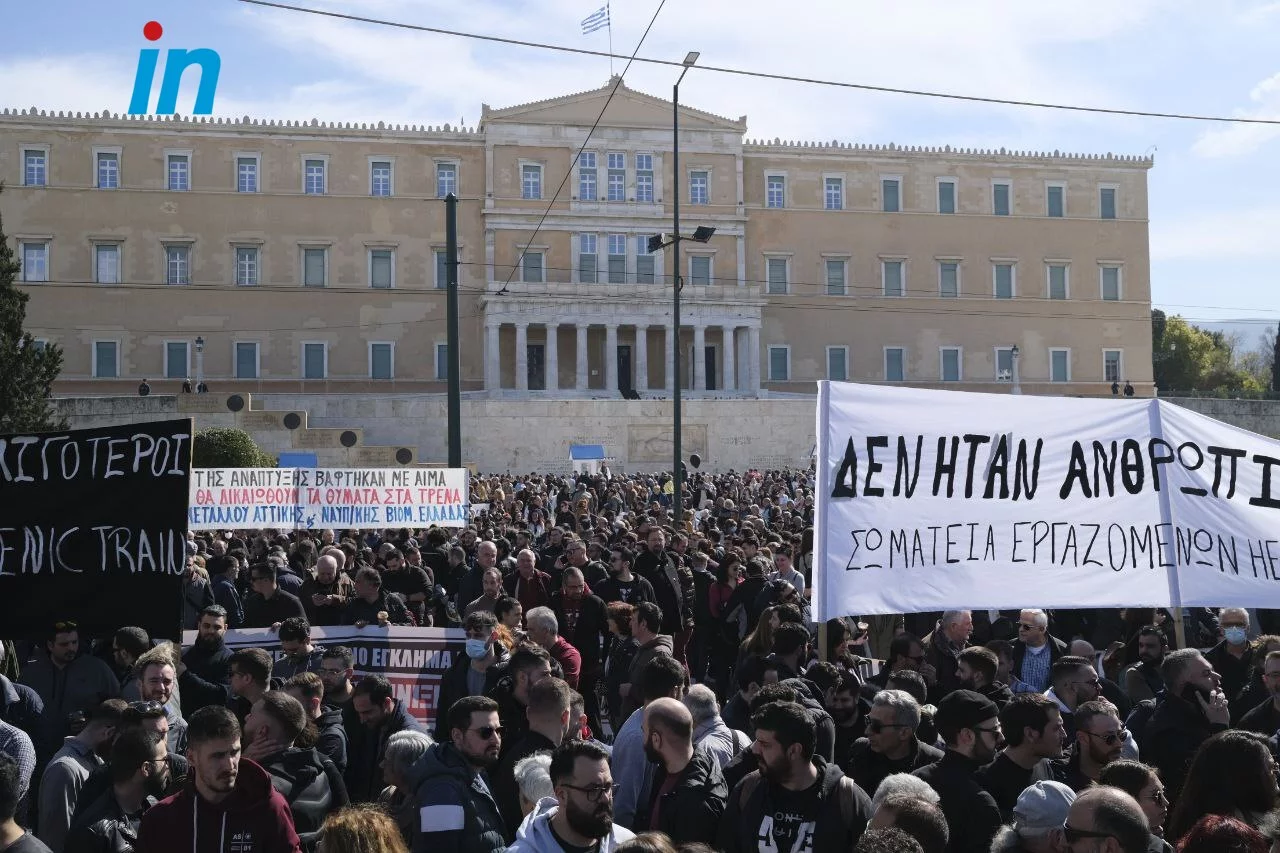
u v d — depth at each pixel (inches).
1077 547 451.5
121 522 407.2
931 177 3693.4
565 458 2859.3
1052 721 316.8
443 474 865.5
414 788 307.9
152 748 310.0
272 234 3312.0
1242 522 466.9
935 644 497.7
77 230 3196.4
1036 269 3737.7
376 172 3388.3
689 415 2945.4
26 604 406.0
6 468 410.3
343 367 3339.1
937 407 446.3
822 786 294.2
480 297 3378.4
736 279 3535.9
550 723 342.0
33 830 405.7
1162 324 4613.7
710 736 358.3
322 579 639.1
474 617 447.8
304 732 344.2
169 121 3250.5
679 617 707.4
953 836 303.4
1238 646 491.8
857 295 3631.9
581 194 3469.5
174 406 2578.7
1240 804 285.7
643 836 229.0
